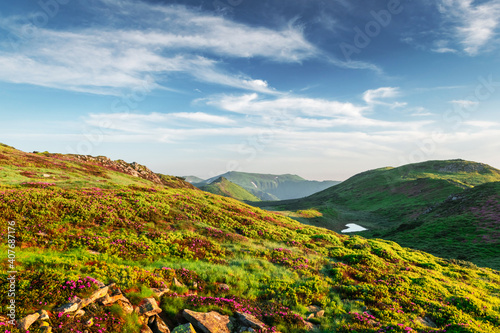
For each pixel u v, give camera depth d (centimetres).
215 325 1119
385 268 2600
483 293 2202
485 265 3769
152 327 1057
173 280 1523
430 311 1675
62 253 1568
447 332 1327
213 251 2403
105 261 1594
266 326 1224
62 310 888
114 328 930
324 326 1373
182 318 1165
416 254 3481
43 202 2383
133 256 1878
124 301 1089
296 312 1470
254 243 2936
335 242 3519
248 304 1471
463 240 5091
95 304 1000
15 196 2348
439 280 2430
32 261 1248
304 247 3053
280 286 1789
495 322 1591
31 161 5769
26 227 1831
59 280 1034
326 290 1866
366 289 1931
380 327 1375
